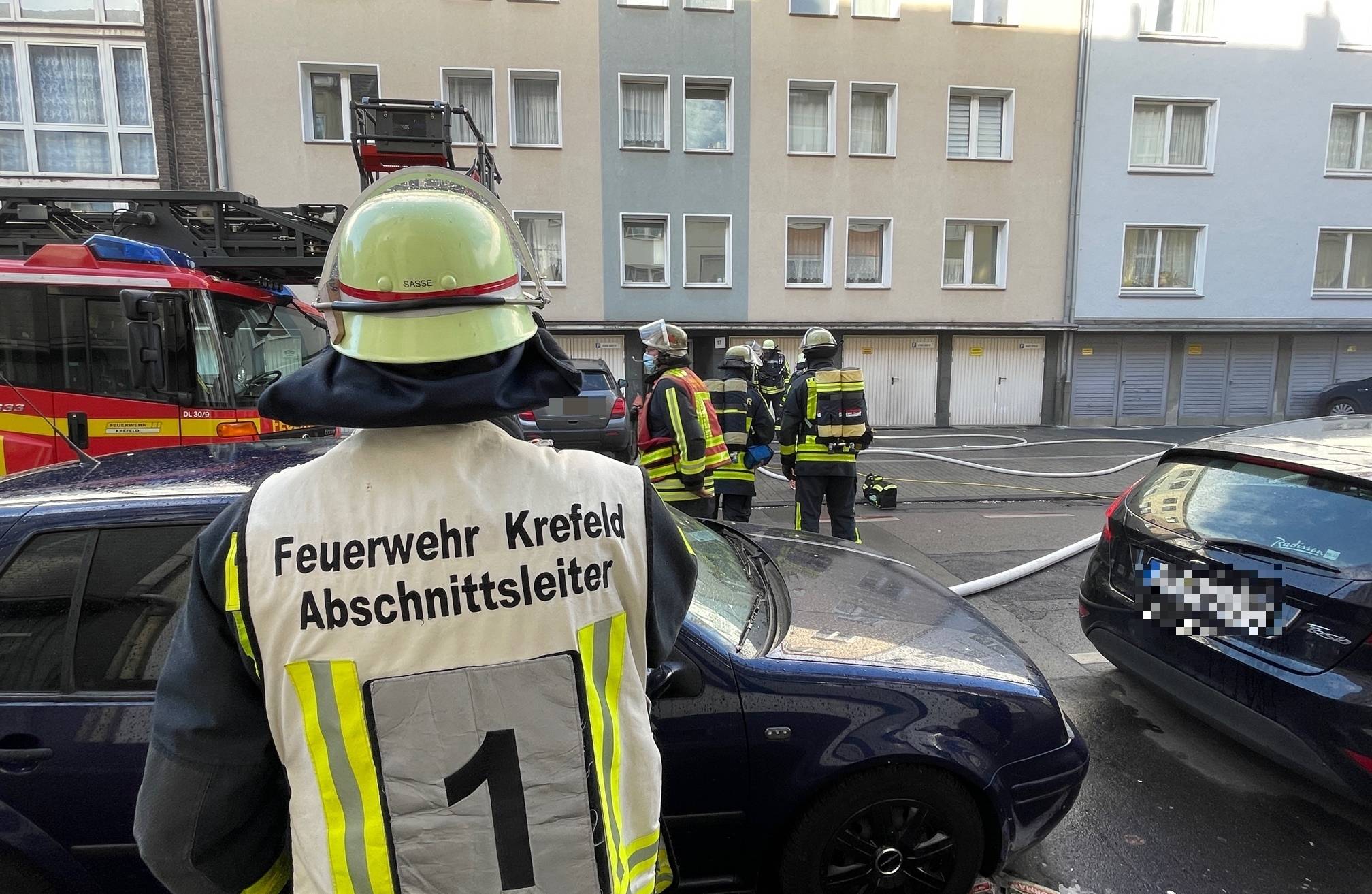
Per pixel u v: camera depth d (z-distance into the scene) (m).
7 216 5.35
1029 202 16.52
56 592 1.84
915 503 8.12
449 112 6.03
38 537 1.85
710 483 4.54
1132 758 3.15
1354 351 17.91
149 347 4.62
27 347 4.62
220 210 5.49
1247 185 16.97
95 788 1.77
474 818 0.87
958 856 2.18
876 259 16.48
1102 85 16.28
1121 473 10.05
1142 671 3.27
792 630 2.32
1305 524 2.79
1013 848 2.25
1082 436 15.09
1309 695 2.56
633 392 15.88
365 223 0.87
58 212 5.43
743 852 2.08
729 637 2.13
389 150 5.95
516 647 0.88
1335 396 16.50
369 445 0.90
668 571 1.06
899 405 17.00
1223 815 2.78
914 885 2.17
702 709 1.99
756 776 2.04
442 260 0.85
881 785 2.10
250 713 0.89
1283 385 17.81
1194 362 17.58
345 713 0.84
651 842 1.01
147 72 13.01
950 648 2.39
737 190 15.64
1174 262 17.25
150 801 0.88
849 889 2.13
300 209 5.83
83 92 12.95
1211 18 16.48
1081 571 5.68
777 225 15.87
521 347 0.93
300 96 13.88
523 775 0.88
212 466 2.22
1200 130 16.95
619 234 15.41
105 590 1.85
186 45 13.23
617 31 14.81
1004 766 2.19
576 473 0.97
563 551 0.92
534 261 1.01
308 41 13.83
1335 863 2.53
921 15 15.65
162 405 4.80
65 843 1.77
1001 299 16.75
